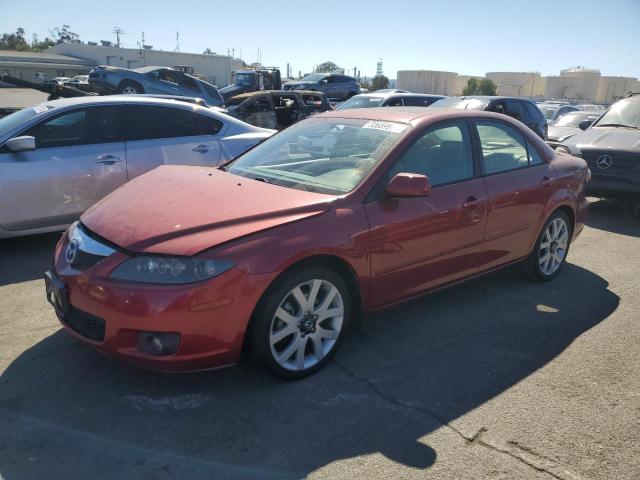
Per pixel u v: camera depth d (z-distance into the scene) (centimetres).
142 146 573
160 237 277
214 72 6875
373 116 404
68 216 534
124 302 266
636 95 914
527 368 340
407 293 364
